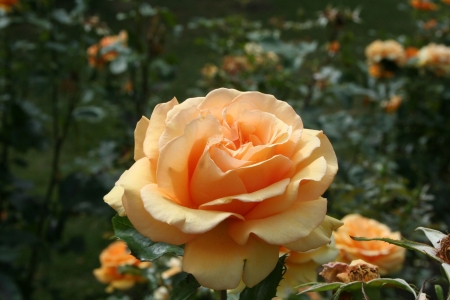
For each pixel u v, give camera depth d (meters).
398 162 1.56
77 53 1.45
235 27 1.65
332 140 1.33
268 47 1.40
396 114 1.69
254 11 4.24
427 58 1.59
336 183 1.19
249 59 1.53
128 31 1.37
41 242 1.34
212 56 1.80
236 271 0.45
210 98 0.51
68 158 2.35
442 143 1.83
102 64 1.51
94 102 2.34
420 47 1.87
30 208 1.42
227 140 0.48
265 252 0.46
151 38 1.40
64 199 1.32
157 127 0.49
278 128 0.49
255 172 0.46
